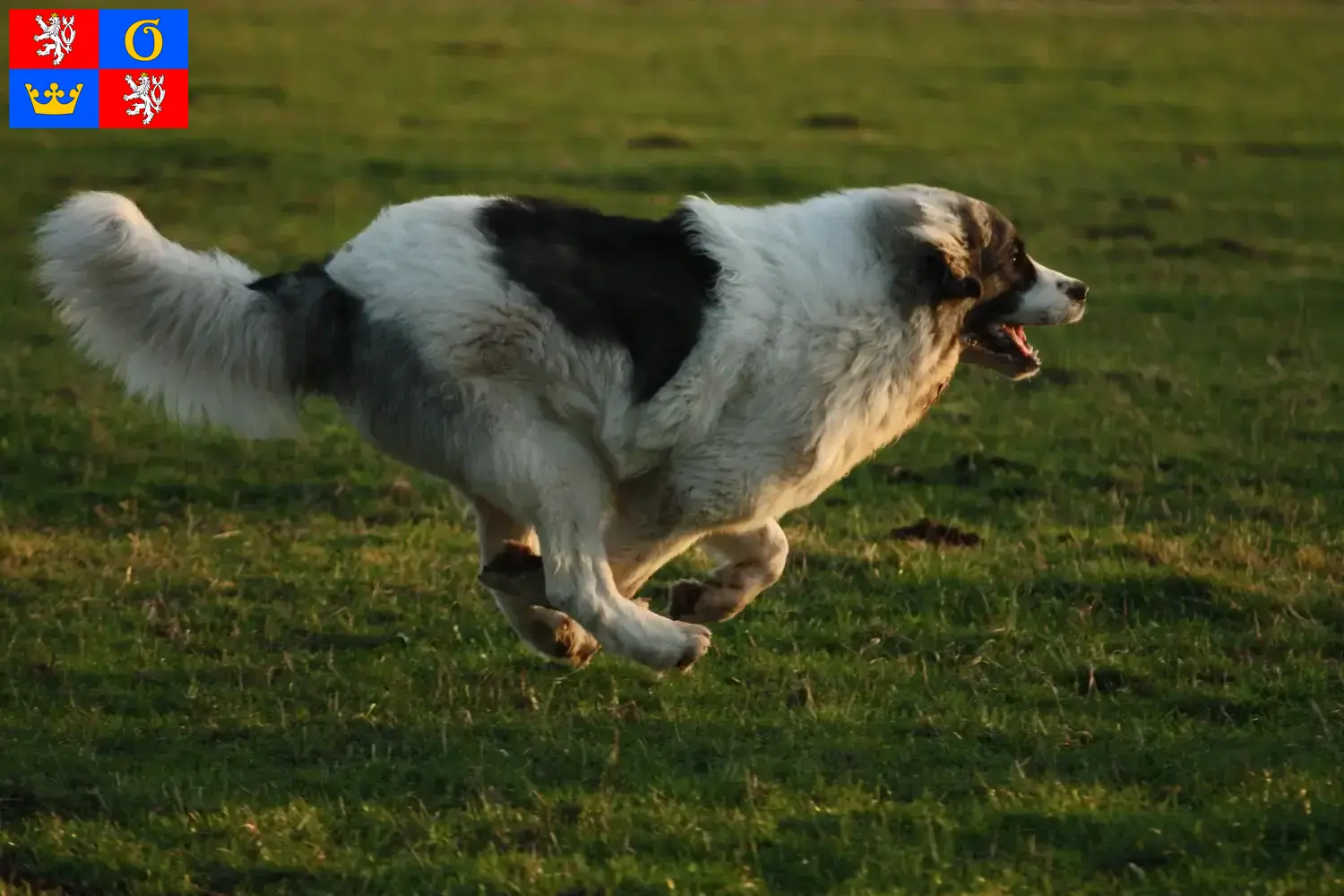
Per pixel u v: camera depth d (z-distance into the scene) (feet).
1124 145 103.45
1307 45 148.66
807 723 30.25
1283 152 102.37
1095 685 32.48
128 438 50.19
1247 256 76.79
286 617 36.09
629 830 24.93
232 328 28.50
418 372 27.91
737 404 29.22
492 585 30.09
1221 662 33.24
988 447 50.49
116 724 30.09
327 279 28.76
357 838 25.07
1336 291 70.59
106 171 90.53
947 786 27.04
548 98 117.60
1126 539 41.11
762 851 24.36
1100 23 161.79
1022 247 32.19
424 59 134.21
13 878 23.77
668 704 31.24
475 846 24.75
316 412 54.70
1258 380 57.88
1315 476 47.34
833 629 35.58
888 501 45.70
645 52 140.97
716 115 111.45
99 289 28.48
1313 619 35.47
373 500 45.34
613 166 92.27
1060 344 62.80
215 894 23.44
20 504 44.45
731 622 35.91
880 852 24.08
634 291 28.53
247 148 96.73
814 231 29.99
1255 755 28.17
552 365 28.19
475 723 30.22
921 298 30.19
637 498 30.27
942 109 115.34
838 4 177.17
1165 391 56.80
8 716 30.45
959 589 37.78
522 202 29.14
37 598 36.96
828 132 105.91
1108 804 25.96
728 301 28.78
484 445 28.17
